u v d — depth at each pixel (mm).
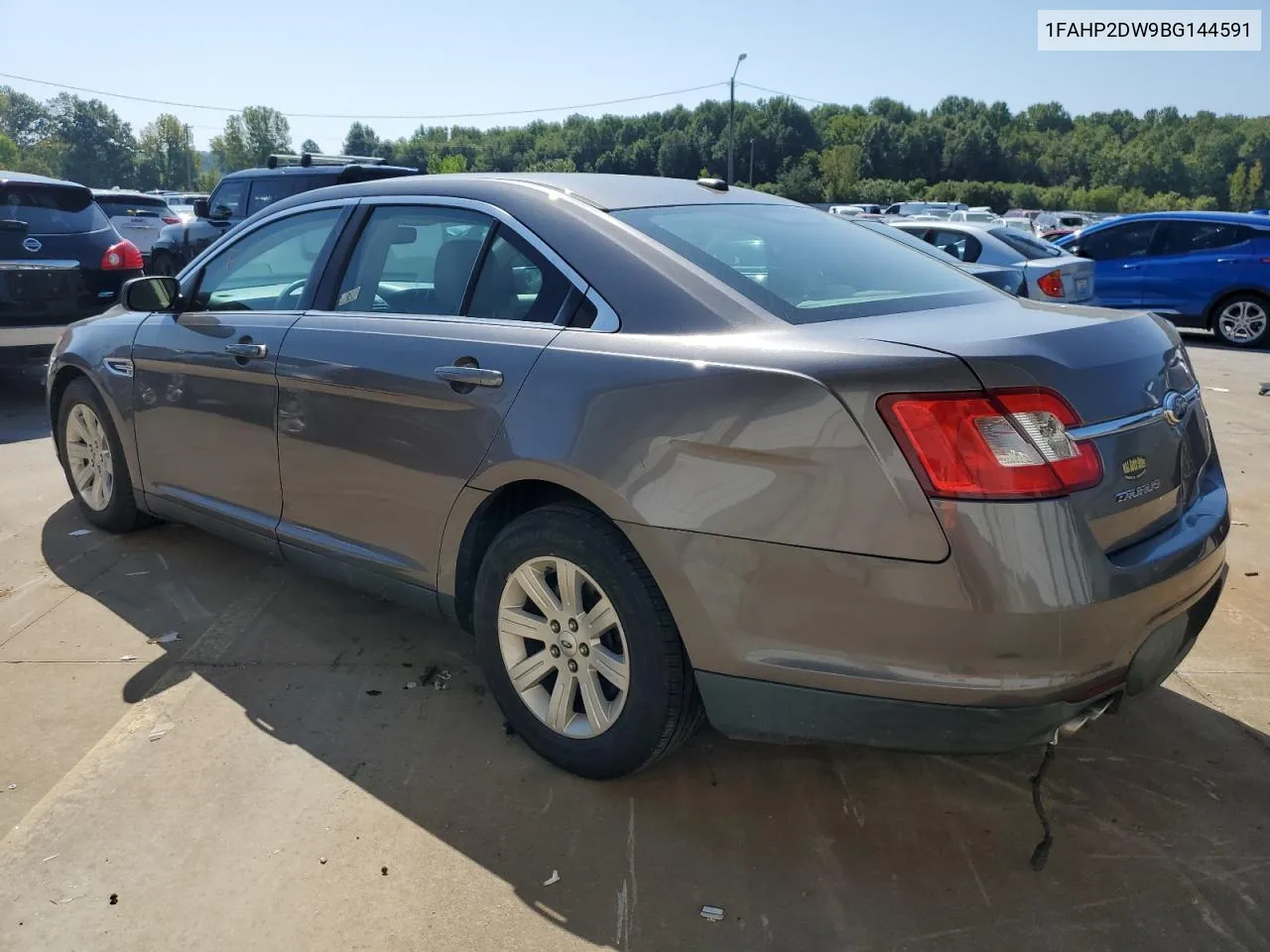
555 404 2580
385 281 3254
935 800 2729
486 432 2732
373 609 3898
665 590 2408
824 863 2469
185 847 2490
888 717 2207
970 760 2922
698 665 2414
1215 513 2562
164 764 2840
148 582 4125
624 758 2611
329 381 3184
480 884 2377
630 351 2500
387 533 3135
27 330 7410
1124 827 2605
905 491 2090
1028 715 2119
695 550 2340
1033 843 2547
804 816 2652
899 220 10547
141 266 8180
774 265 2771
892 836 2574
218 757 2877
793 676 2277
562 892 2355
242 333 3574
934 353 2131
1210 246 11664
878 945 2201
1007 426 2068
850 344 2234
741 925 2256
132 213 15523
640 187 3154
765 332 2377
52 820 2586
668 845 2525
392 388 2984
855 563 2152
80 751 2908
